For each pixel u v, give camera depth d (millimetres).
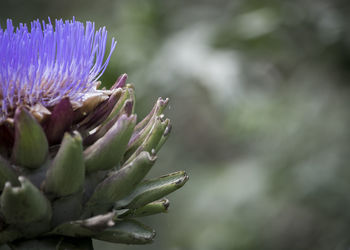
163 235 10297
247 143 10328
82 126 4285
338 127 8859
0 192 4031
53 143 4145
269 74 8977
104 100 4258
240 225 9172
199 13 9656
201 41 8828
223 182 9305
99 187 4117
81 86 4215
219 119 11883
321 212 9188
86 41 4262
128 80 8906
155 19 9359
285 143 8977
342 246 8750
